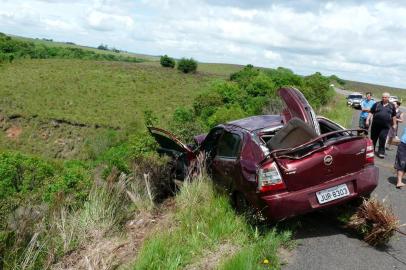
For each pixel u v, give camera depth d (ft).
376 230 18.07
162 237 18.34
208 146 25.17
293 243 18.21
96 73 312.71
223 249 17.37
